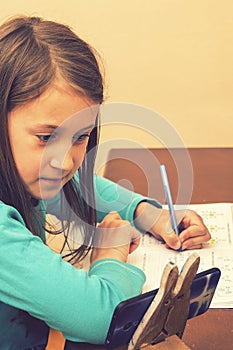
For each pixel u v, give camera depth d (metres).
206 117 2.06
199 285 0.78
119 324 0.74
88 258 1.01
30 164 0.88
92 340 0.84
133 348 0.74
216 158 1.44
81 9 1.97
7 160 0.88
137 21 1.97
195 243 1.07
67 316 0.82
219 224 1.15
